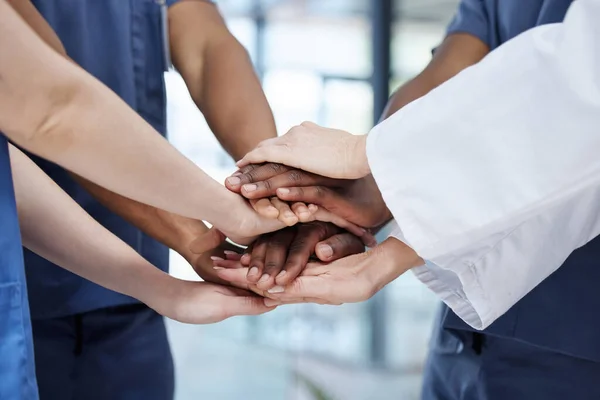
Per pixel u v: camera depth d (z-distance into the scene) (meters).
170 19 1.60
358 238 1.35
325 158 1.21
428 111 1.07
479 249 1.06
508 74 1.04
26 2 1.07
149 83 1.49
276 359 4.48
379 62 5.66
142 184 0.94
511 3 1.40
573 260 1.24
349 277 1.17
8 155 0.85
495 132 1.02
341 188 1.32
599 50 1.00
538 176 1.00
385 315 5.04
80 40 1.39
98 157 0.88
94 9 1.41
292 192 1.24
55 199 1.17
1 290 0.82
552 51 1.02
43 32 1.08
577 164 0.99
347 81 6.64
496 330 1.28
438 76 1.47
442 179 1.04
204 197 1.04
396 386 3.91
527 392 1.29
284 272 1.18
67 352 1.41
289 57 6.72
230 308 1.20
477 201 1.02
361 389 3.83
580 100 0.99
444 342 1.41
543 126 1.01
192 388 4.10
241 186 1.19
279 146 1.25
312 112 6.70
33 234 1.15
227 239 1.37
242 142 1.46
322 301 1.20
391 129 1.08
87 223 1.20
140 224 1.34
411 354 4.48
